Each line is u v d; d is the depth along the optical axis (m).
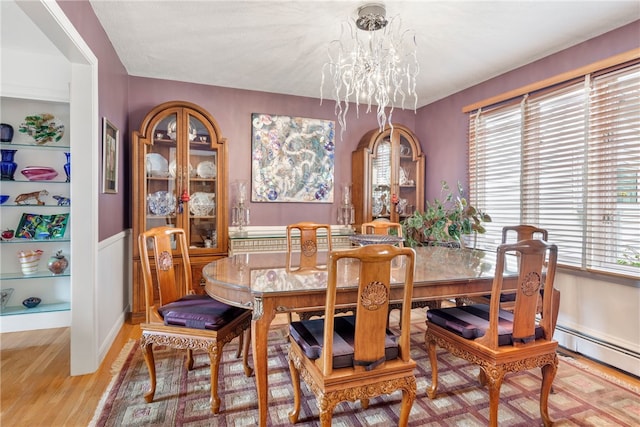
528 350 1.54
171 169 3.18
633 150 2.17
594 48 2.44
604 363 2.27
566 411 1.72
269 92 3.74
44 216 2.93
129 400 1.79
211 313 1.74
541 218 2.76
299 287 1.52
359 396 1.32
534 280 1.54
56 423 1.60
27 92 2.86
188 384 1.96
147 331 1.77
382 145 3.90
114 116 2.69
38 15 1.57
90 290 2.08
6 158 2.77
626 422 1.63
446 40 2.56
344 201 3.89
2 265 2.83
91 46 2.11
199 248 3.22
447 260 2.27
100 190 2.26
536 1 2.05
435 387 1.84
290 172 3.82
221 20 2.31
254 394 1.87
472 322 1.71
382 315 1.33
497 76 3.23
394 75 2.78
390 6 2.11
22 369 2.15
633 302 2.15
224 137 3.58
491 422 1.51
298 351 1.52
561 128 2.60
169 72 3.22
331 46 2.69
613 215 2.28
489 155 3.27
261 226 3.72
